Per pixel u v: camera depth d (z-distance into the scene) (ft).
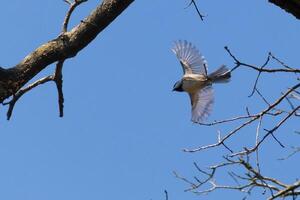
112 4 39.70
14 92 40.14
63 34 40.57
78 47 40.47
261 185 34.76
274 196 33.78
